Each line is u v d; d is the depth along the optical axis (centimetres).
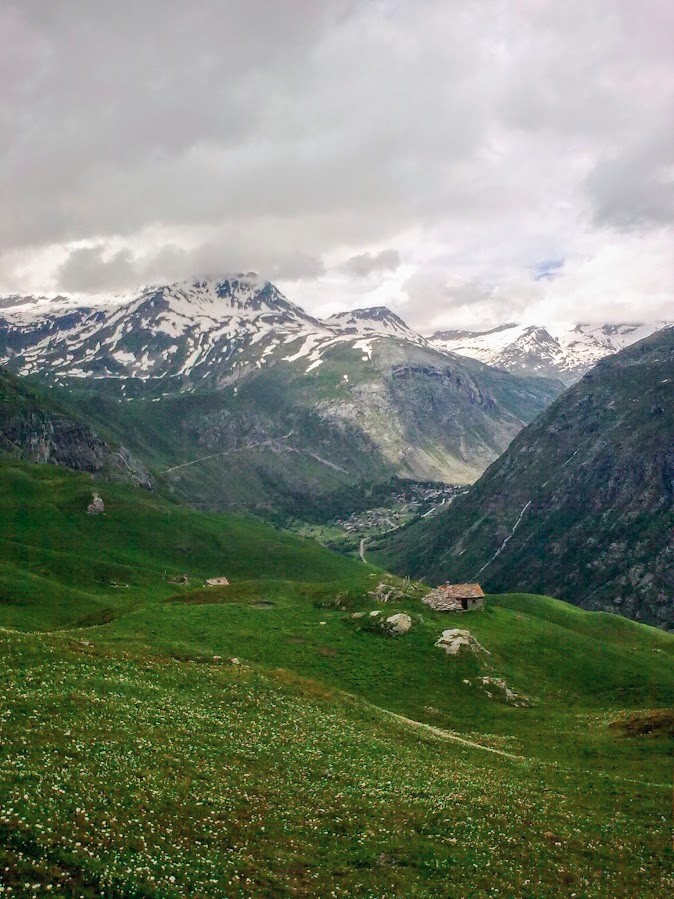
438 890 3266
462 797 4534
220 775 4016
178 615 10212
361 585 12500
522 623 11875
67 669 5303
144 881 2719
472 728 7338
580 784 5397
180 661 6794
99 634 8550
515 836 4053
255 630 9788
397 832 3800
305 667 8606
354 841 3606
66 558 18888
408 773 4875
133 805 3300
